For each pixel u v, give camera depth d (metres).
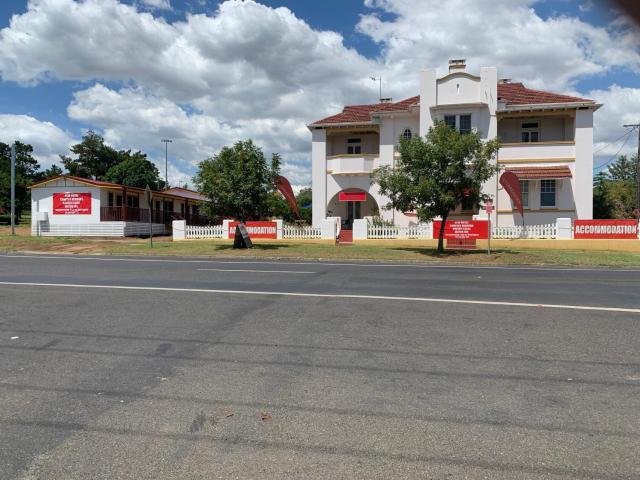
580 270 16.02
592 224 22.83
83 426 3.91
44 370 5.24
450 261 18.92
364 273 14.31
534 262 18.33
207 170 22.00
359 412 4.18
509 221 28.11
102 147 68.62
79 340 6.41
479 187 20.28
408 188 19.80
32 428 3.88
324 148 31.28
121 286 11.18
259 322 7.47
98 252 22.05
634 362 5.54
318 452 3.50
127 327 7.12
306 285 11.50
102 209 32.12
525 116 28.50
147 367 5.35
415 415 4.12
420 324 7.36
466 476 3.18
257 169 22.02
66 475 3.21
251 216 23.06
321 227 25.80
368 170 30.50
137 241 27.80
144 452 3.50
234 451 3.52
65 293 10.14
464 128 28.23
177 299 9.45
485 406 4.31
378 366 5.40
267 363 5.50
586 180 27.45
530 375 5.11
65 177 32.12
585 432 3.81
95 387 4.75
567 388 4.74
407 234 24.70
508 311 8.36
